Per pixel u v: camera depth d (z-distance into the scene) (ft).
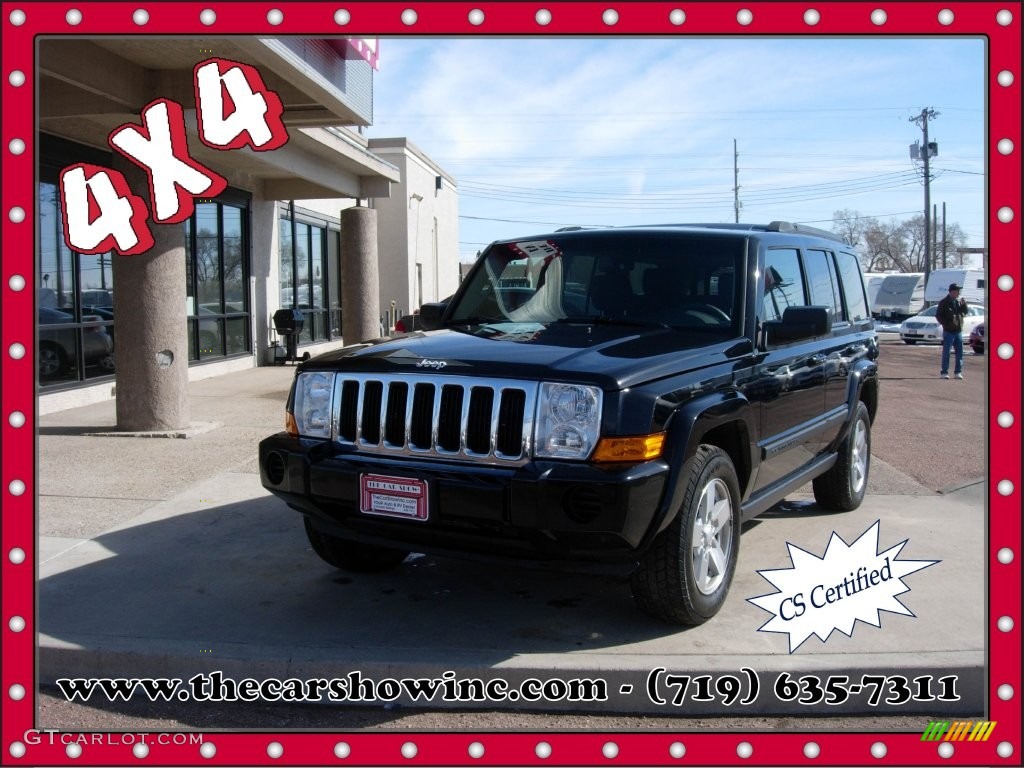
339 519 13.38
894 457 27.66
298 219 62.28
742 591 15.06
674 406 12.38
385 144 85.15
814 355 17.60
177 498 21.07
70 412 33.88
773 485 16.25
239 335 53.06
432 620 13.85
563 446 11.84
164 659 12.44
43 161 33.40
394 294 86.48
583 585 15.53
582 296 16.11
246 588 15.26
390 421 12.99
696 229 16.87
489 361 12.53
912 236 268.82
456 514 12.01
